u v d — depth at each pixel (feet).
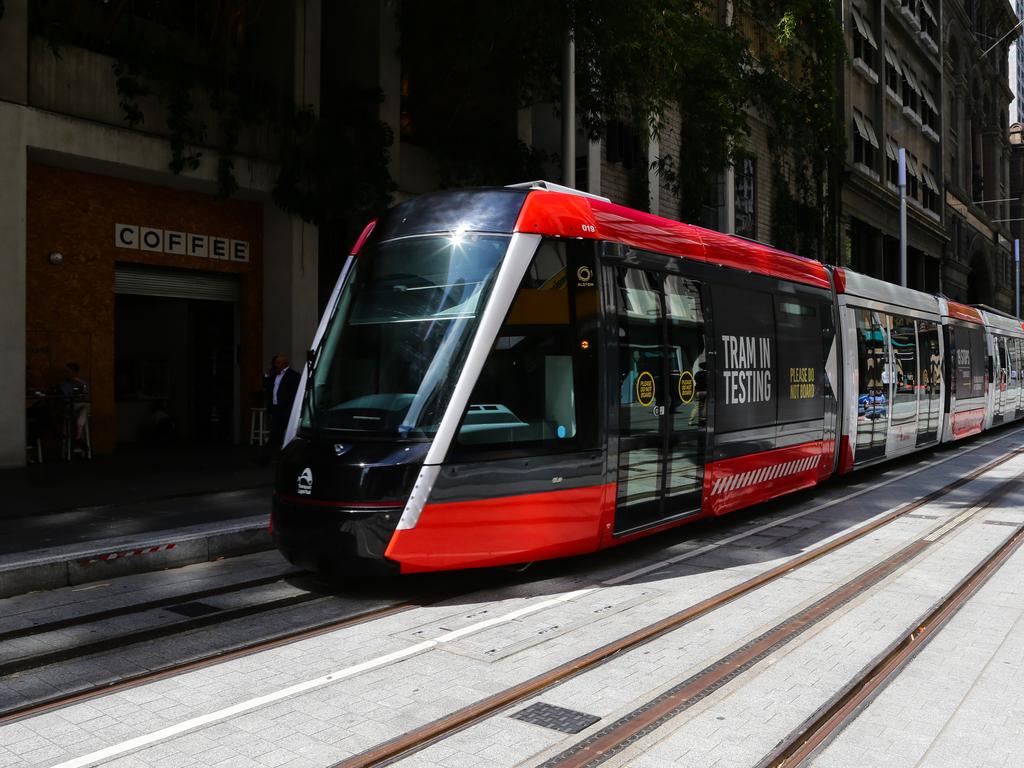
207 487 34.73
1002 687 14.87
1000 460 49.78
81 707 14.07
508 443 20.86
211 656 16.57
